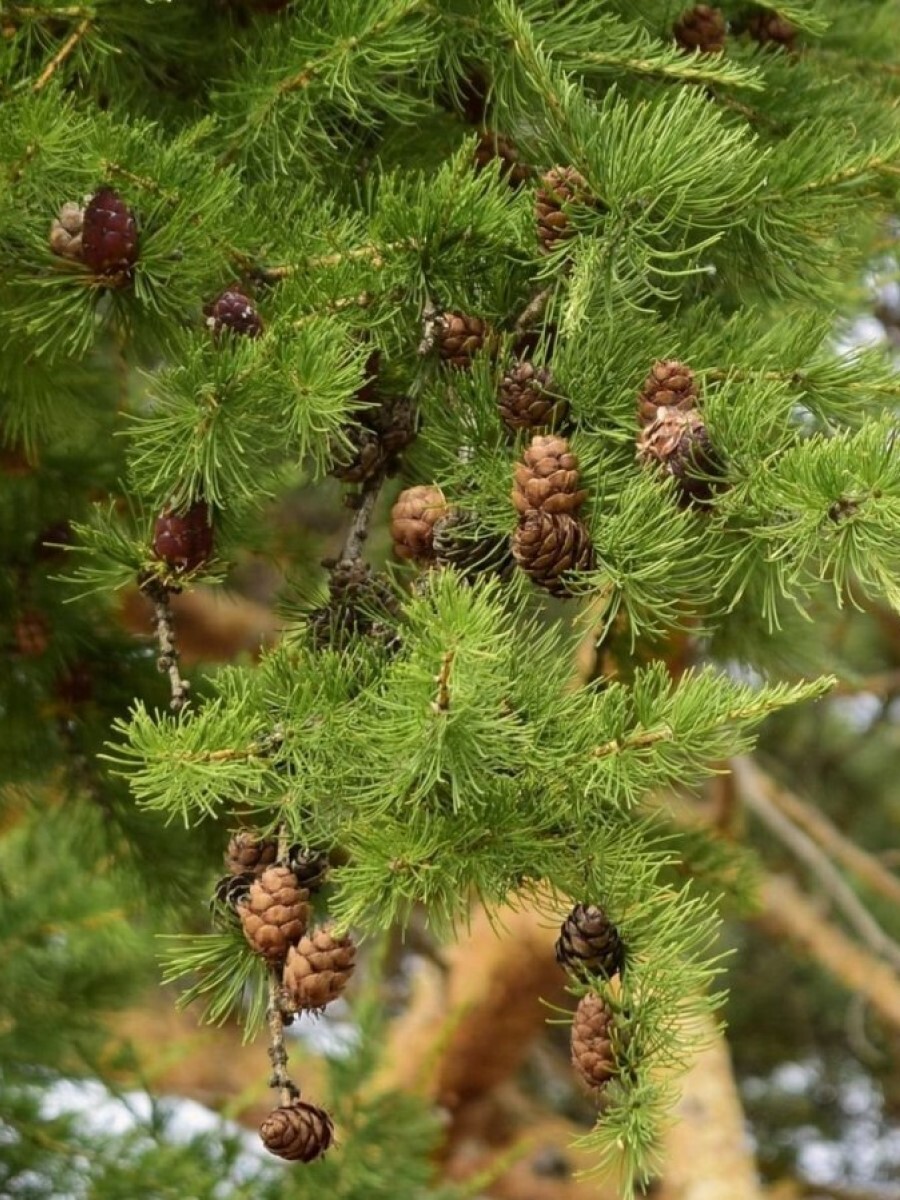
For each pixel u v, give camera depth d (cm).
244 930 85
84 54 98
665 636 89
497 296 92
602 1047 83
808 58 109
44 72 93
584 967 84
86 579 92
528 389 89
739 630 110
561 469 86
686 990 83
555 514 86
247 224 92
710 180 88
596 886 84
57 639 116
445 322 91
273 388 87
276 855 87
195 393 88
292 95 96
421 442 94
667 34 104
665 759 83
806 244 95
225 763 83
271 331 87
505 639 85
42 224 91
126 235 89
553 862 84
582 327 89
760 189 93
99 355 116
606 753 83
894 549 83
